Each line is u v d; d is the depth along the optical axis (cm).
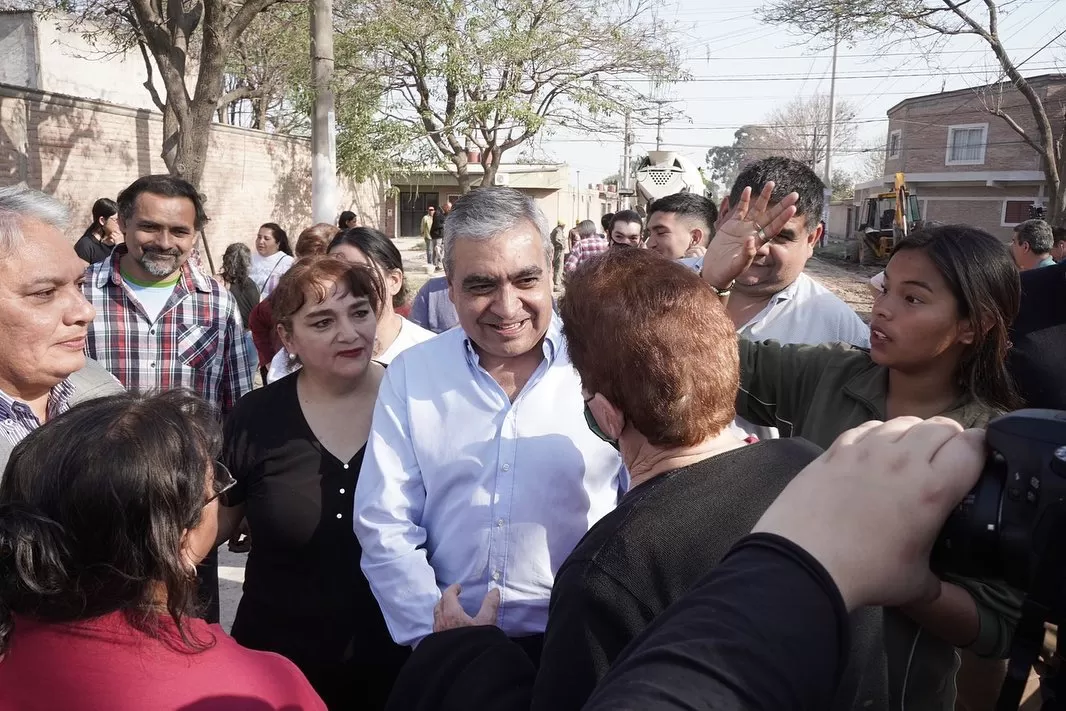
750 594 59
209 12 889
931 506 66
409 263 2198
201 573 258
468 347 196
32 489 112
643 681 56
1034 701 135
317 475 210
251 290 578
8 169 1017
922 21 1598
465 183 1962
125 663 111
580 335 119
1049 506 66
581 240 857
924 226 171
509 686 123
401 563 185
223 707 113
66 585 109
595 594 102
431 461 192
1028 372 207
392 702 133
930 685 114
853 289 2136
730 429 133
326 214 1044
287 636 211
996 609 96
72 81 1633
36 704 110
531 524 185
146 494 112
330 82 1029
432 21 1642
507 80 1809
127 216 288
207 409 131
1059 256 668
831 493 66
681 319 112
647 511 106
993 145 3016
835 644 59
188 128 918
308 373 222
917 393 170
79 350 196
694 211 408
